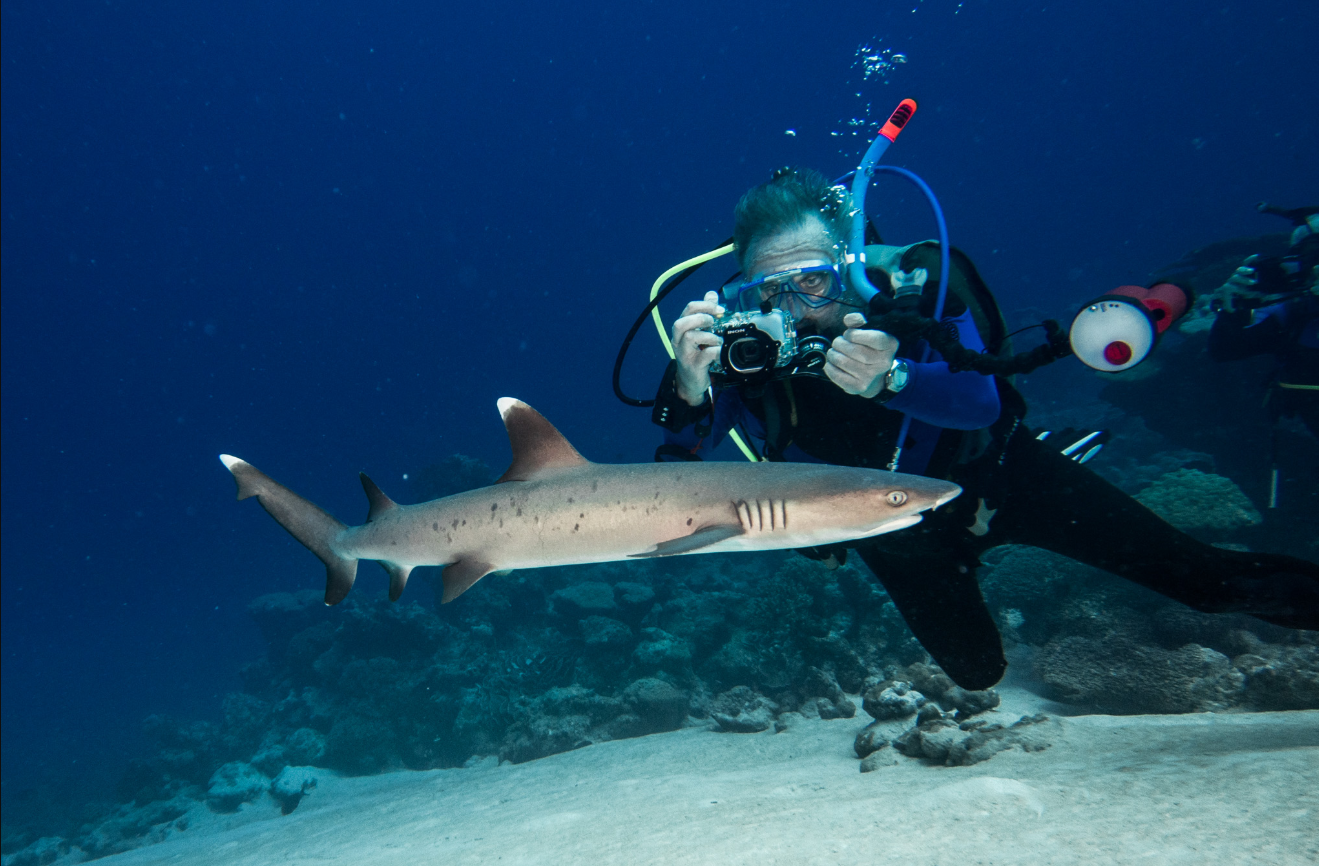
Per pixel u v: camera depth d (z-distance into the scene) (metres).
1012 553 8.59
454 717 11.49
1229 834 1.95
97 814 14.80
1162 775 2.65
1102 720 4.57
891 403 2.55
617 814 4.42
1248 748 2.97
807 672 8.55
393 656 14.34
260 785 11.91
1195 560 2.91
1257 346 7.48
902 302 2.39
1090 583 7.52
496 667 12.45
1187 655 6.05
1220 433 10.66
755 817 3.50
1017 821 2.46
